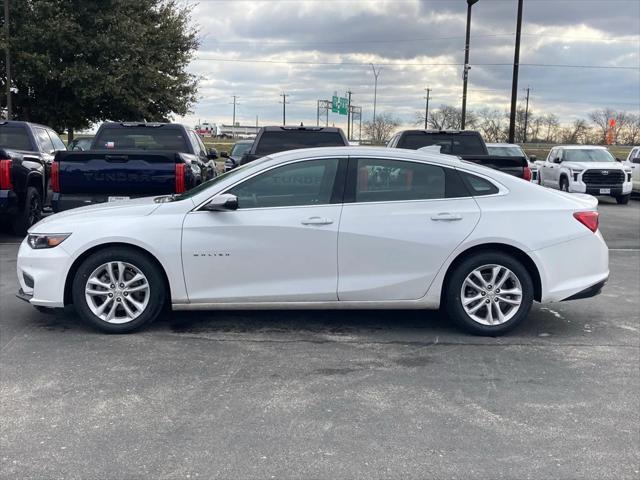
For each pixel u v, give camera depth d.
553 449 3.58
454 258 5.48
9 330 5.65
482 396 4.32
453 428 3.84
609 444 3.65
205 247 5.41
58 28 22.06
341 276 5.48
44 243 5.51
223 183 5.57
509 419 3.97
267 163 5.58
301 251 5.44
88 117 25.81
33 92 24.62
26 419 3.89
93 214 5.59
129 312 5.53
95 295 5.51
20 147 11.28
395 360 5.02
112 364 4.84
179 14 27.72
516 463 3.42
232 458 3.45
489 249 5.55
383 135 80.06
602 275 5.66
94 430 3.76
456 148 11.30
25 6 22.47
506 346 5.39
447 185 5.59
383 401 4.22
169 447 3.56
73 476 3.26
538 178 23.81
